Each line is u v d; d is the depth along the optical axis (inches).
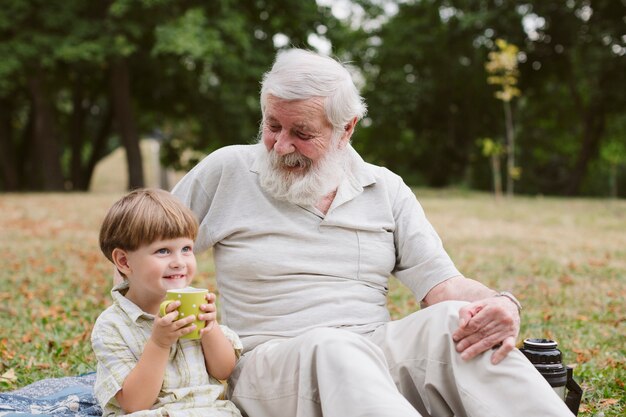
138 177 868.0
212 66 847.1
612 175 1211.9
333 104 115.1
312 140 116.1
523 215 622.2
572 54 999.6
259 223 120.6
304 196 118.4
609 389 157.3
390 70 1095.6
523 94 1125.1
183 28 747.4
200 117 959.6
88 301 257.1
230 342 113.0
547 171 1315.2
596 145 1101.1
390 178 128.6
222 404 108.3
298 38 898.1
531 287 293.7
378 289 123.7
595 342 203.5
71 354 184.7
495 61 765.3
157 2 756.0
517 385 96.8
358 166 124.4
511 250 406.6
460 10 1037.8
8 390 158.4
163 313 100.7
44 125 861.2
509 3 986.1
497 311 98.5
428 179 1240.8
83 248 392.5
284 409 105.3
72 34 773.9
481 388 98.8
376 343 110.8
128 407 103.7
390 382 97.3
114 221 108.9
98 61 771.4
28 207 592.7
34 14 787.4
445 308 105.0
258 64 850.1
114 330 108.1
